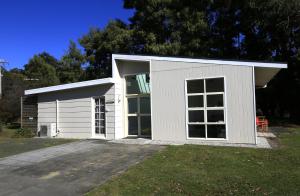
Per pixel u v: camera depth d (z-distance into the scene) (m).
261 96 30.42
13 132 20.16
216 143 11.95
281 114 31.83
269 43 26.69
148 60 13.70
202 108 12.52
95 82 14.92
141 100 14.68
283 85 27.89
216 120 12.27
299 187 6.64
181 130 12.91
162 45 25.16
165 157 9.58
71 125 16.27
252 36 27.72
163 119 13.28
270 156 9.47
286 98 28.92
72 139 15.16
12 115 26.42
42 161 9.81
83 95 15.88
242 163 8.71
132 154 10.39
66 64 39.28
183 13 25.73
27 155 10.82
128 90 15.05
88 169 8.62
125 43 28.81
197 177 7.46
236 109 11.91
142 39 27.73
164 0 26.11
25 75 54.41
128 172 8.01
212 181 7.16
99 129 15.30
